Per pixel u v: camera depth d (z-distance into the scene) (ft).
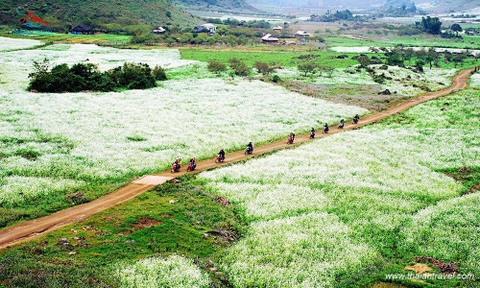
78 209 87.97
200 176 114.11
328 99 238.07
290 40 609.01
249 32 620.90
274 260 73.41
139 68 247.09
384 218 92.17
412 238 83.15
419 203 102.47
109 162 117.91
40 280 55.88
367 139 160.45
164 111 184.55
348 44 584.81
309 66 319.47
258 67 309.42
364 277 69.26
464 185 119.03
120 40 460.55
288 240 80.38
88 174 108.27
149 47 431.43
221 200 99.04
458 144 155.94
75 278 58.18
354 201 101.35
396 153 143.74
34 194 92.63
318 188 109.70
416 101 242.78
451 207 99.04
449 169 131.34
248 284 66.03
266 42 566.77
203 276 65.36
